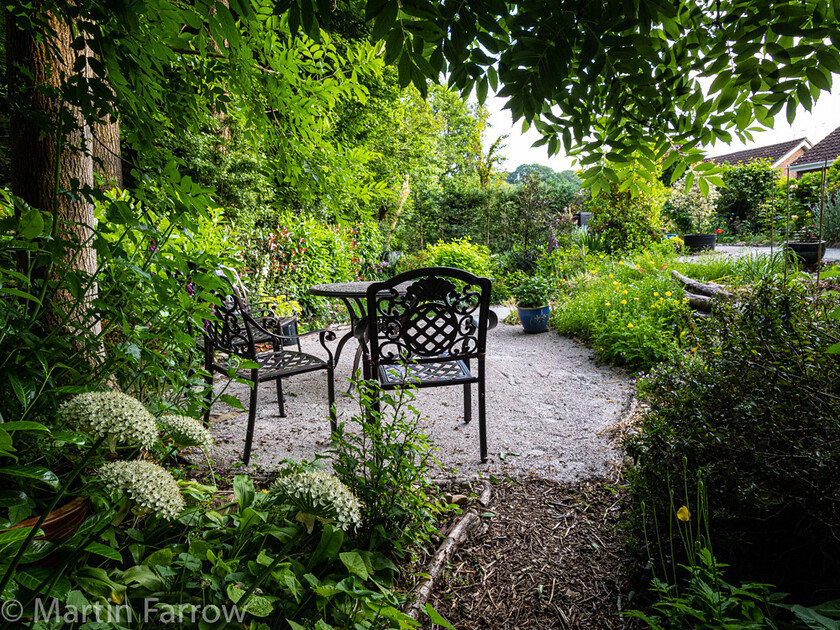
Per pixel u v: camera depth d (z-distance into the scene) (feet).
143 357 5.37
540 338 19.21
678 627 3.94
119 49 4.60
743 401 5.12
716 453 5.15
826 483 4.34
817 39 4.82
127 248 6.59
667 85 5.89
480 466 8.28
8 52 5.64
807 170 51.44
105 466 3.54
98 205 6.87
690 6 5.75
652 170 6.93
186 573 3.82
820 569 4.77
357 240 30.12
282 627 4.04
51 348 4.63
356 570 4.07
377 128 37.27
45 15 4.60
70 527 4.07
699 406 5.51
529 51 4.46
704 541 4.86
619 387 12.60
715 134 6.41
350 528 5.26
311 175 7.03
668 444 5.33
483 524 6.57
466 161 72.59
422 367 9.11
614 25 4.74
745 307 6.10
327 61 7.29
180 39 4.83
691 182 6.98
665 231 35.68
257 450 8.75
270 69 6.52
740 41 5.03
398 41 4.08
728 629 3.44
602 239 34.37
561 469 8.09
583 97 5.22
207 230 12.74
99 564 4.22
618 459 8.32
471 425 10.18
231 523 5.08
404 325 8.21
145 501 3.46
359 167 7.75
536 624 4.93
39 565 3.86
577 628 4.86
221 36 4.47
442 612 5.09
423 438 5.97
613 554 5.90
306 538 4.74
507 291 29.09
